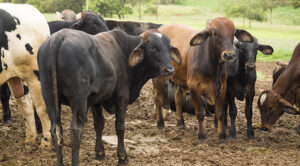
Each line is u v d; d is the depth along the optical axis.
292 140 10.11
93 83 6.72
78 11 81.44
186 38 10.77
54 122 6.55
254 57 9.96
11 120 11.27
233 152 8.92
